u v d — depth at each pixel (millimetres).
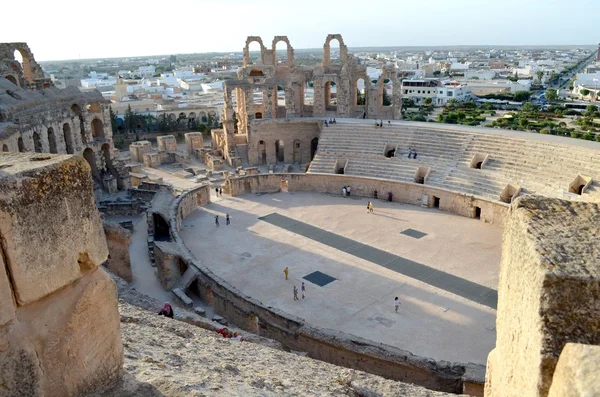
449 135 57844
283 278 36812
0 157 8531
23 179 7301
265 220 49719
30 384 7438
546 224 8227
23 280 7328
